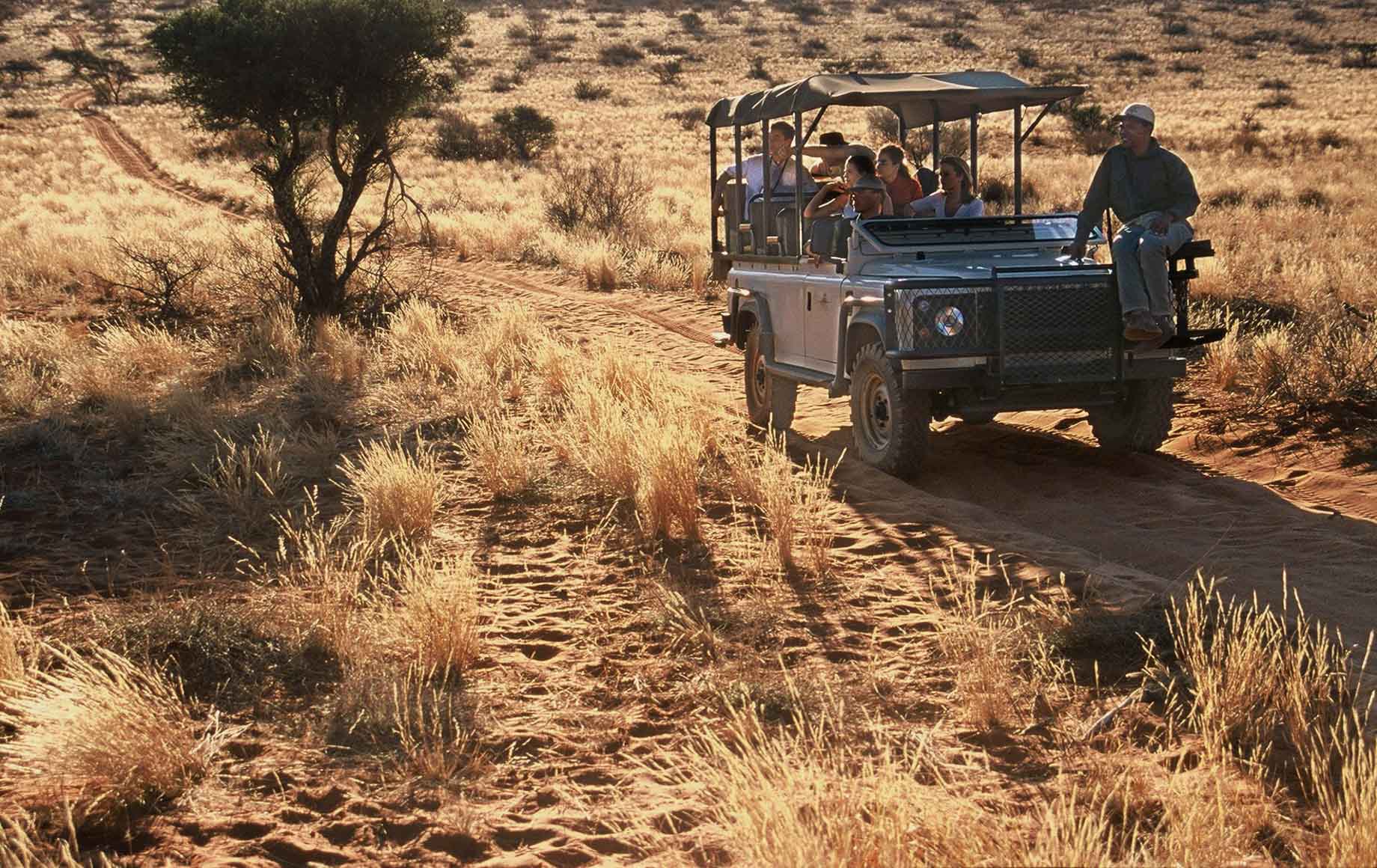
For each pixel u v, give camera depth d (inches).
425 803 146.5
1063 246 318.3
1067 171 1270.9
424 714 170.1
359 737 163.8
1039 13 4662.9
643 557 242.4
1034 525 265.1
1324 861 124.8
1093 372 285.6
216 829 140.0
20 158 1775.3
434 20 540.7
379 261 629.6
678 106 2878.9
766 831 119.6
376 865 133.3
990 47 3914.9
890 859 117.6
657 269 716.7
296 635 195.0
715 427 338.6
